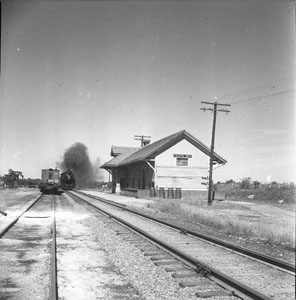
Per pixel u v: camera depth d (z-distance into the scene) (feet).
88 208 68.44
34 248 29.37
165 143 113.60
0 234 34.19
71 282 20.18
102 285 19.67
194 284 19.33
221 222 47.55
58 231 38.32
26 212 59.06
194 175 116.98
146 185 125.90
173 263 24.08
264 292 18.76
